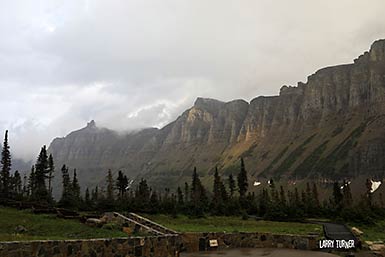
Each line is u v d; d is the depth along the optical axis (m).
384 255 30.55
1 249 16.59
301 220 65.31
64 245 19.25
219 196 103.88
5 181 96.00
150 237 24.50
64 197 72.06
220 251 30.03
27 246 17.61
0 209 42.66
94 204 75.25
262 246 33.06
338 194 116.75
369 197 144.50
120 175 109.75
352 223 63.34
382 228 60.78
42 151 102.06
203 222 56.62
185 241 29.66
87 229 30.66
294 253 29.25
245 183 123.19
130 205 72.00
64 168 118.88
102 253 21.06
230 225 52.97
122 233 29.81
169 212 70.25
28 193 99.56
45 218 35.75
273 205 73.25
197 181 124.75
